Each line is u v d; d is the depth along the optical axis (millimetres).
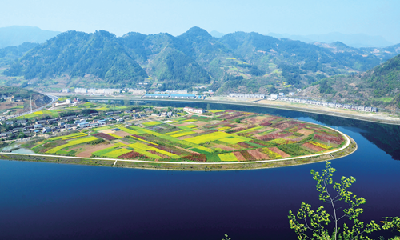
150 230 126500
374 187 166875
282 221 133125
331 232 124812
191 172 187875
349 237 84125
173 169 192000
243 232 124688
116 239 120375
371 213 138000
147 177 180500
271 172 188500
